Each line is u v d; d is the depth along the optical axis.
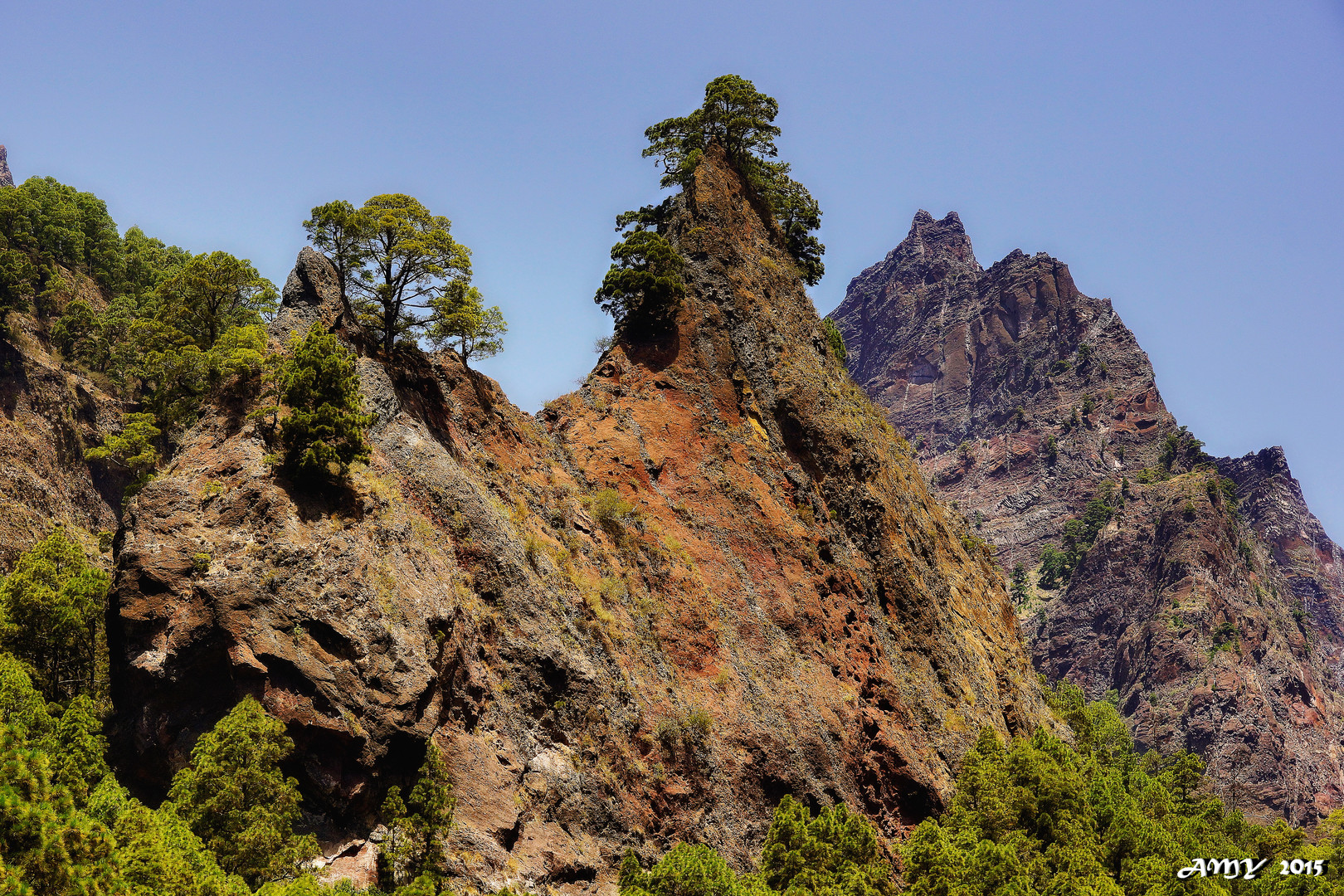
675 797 61.72
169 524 50.28
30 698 47.84
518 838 52.28
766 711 70.69
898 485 103.06
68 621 53.31
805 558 82.75
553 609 63.16
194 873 39.44
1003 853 66.00
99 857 37.53
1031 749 83.50
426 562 56.34
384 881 46.06
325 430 54.47
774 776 67.62
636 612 69.88
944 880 63.25
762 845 64.94
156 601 48.34
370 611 50.88
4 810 36.22
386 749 48.38
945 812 77.75
